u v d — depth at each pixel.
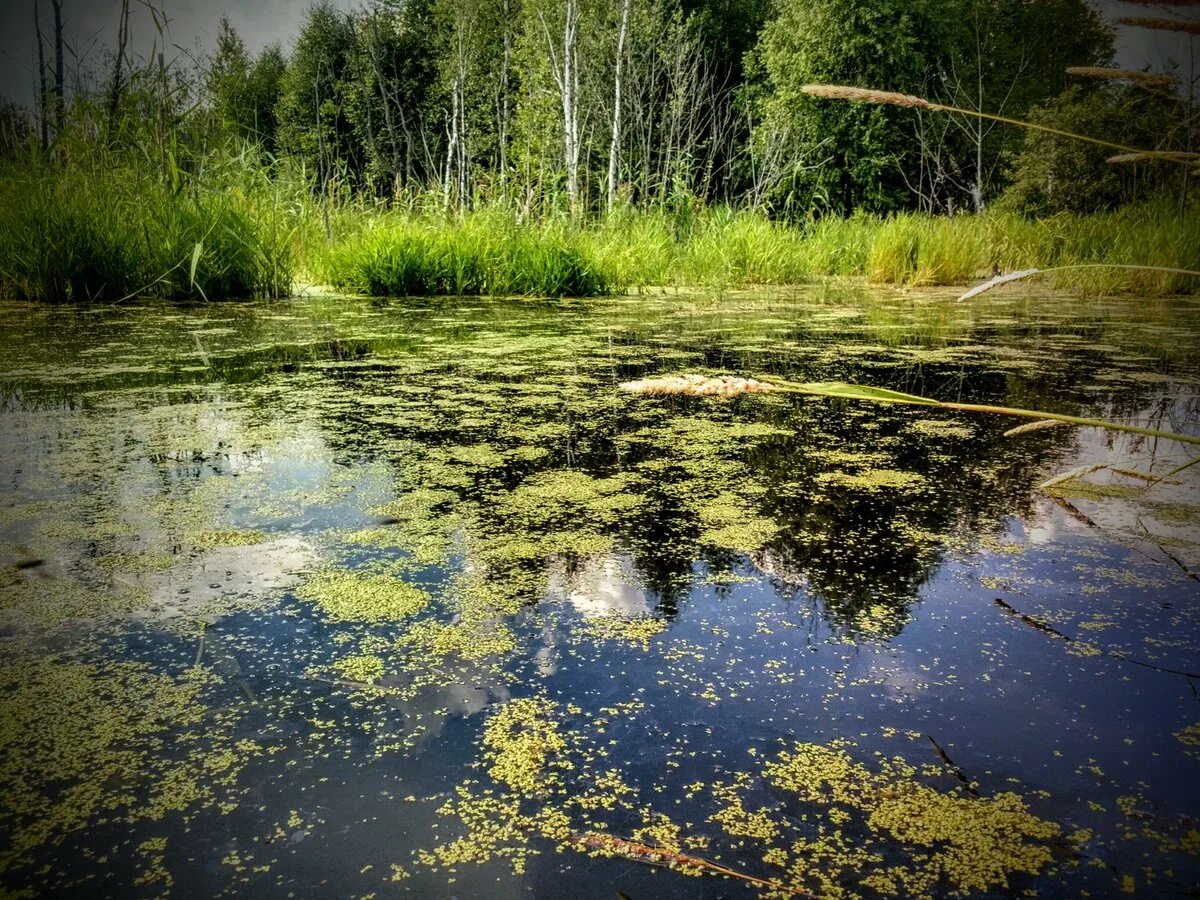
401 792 1.08
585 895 0.90
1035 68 20.55
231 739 1.18
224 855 0.96
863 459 2.54
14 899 0.89
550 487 2.27
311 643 1.45
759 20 24.12
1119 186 11.59
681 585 1.69
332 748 1.16
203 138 7.09
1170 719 1.22
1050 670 1.36
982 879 0.92
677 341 4.66
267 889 0.91
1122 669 1.36
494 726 1.21
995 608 1.58
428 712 1.25
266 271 6.90
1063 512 2.09
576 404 3.22
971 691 1.30
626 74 18.91
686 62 18.91
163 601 1.60
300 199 8.45
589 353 4.25
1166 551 1.84
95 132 6.50
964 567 1.76
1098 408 3.10
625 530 1.97
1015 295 8.03
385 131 26.94
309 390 3.41
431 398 3.28
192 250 6.47
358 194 9.60
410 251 7.40
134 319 5.40
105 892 0.90
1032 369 3.85
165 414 3.00
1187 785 1.08
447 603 1.60
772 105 18.97
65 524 1.97
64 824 1.01
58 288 6.13
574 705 1.27
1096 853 0.96
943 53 18.61
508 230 8.03
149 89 6.59
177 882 0.92
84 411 3.04
